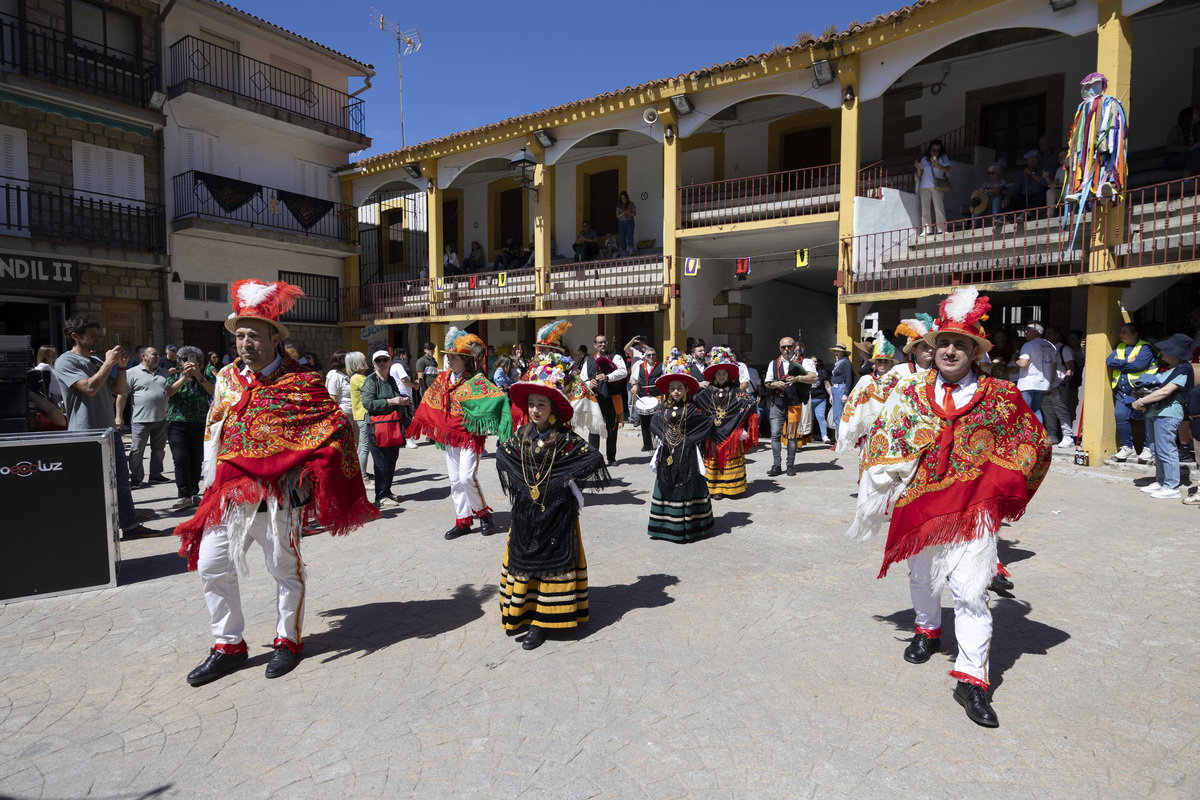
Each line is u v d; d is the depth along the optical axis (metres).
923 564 3.86
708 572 5.63
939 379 3.74
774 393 9.67
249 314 3.88
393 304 21.53
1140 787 2.86
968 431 3.56
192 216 18.17
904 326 5.01
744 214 14.55
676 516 6.47
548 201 17.55
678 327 15.46
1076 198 9.62
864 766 3.03
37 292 16.31
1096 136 9.42
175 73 18.66
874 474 3.88
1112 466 9.49
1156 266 8.92
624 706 3.56
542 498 4.31
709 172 17.69
